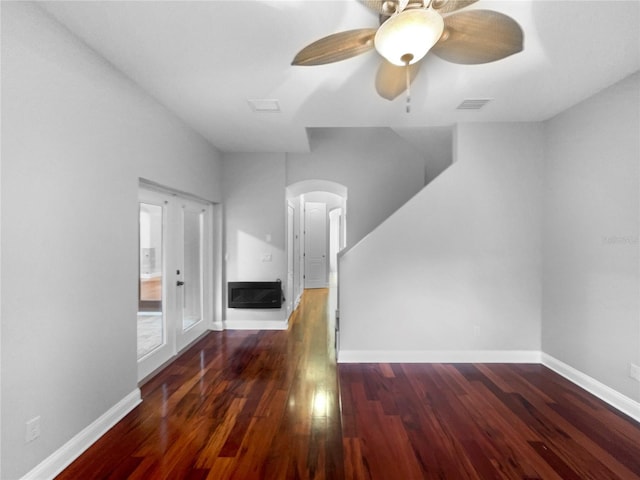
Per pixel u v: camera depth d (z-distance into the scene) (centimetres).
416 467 198
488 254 361
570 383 310
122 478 190
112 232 244
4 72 163
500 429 236
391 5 151
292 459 206
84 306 217
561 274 329
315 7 179
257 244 496
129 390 265
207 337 455
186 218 412
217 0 174
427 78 259
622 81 260
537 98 296
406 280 365
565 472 194
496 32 160
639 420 246
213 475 192
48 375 189
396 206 508
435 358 364
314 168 508
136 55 228
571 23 192
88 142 219
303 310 625
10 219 167
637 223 249
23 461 174
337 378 322
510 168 358
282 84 271
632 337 254
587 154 295
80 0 175
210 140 430
